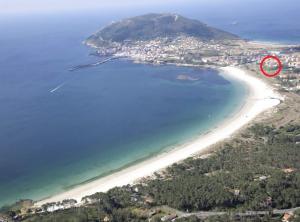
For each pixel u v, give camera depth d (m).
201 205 196.00
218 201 196.88
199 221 184.00
